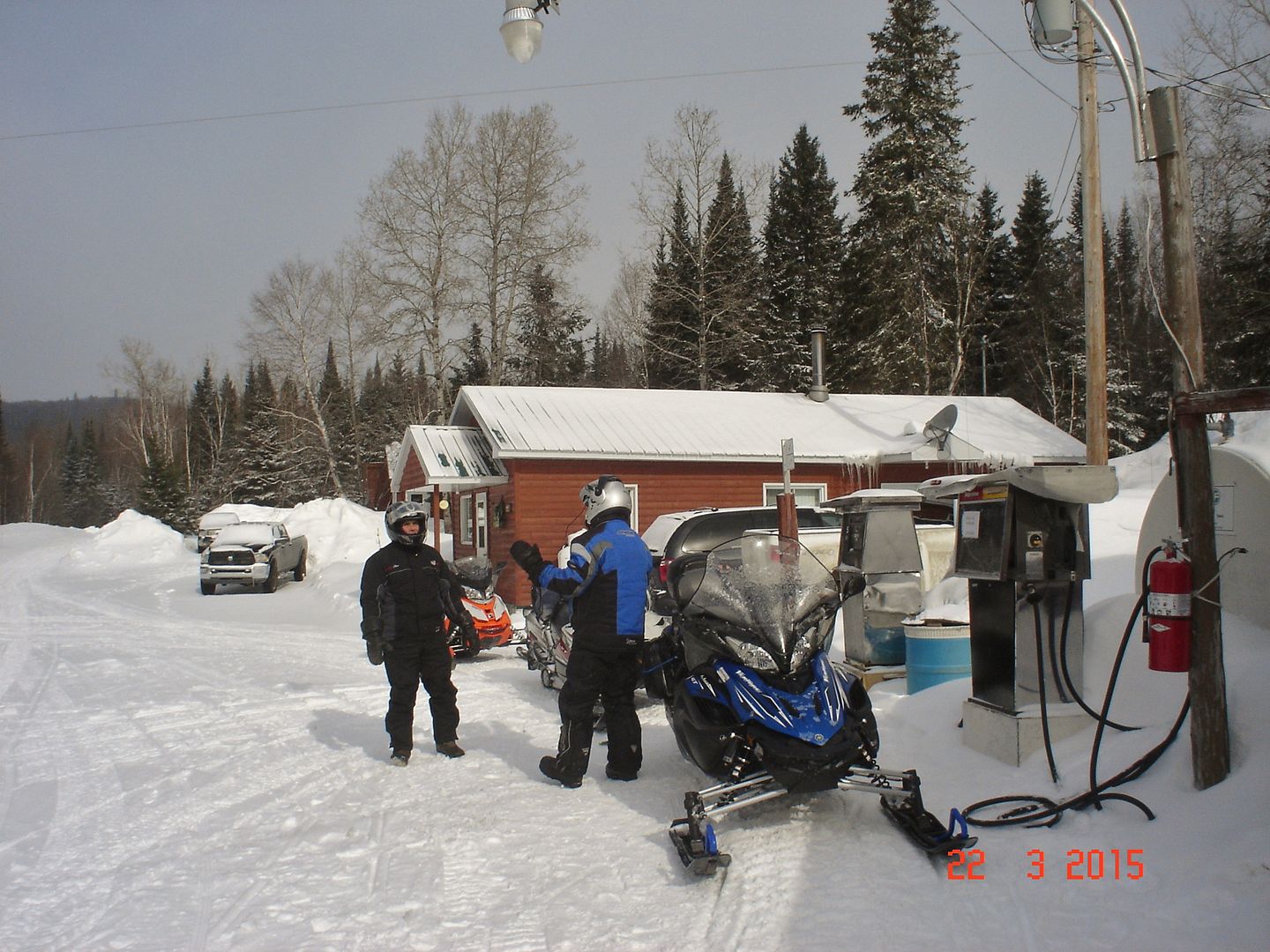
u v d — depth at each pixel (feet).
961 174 115.24
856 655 28.27
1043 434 73.51
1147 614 16.16
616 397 73.72
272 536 83.61
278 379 194.08
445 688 24.22
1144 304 112.47
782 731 15.75
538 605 30.63
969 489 20.25
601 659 21.13
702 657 17.76
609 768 21.61
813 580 18.07
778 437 67.97
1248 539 19.47
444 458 66.64
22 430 447.01
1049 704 19.11
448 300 124.47
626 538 21.42
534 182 124.47
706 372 127.75
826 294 135.13
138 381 231.71
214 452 238.48
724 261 130.93
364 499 176.14
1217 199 95.61
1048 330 130.31
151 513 199.72
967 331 116.98
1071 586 19.20
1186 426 16.06
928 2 116.26
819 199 139.54
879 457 65.77
